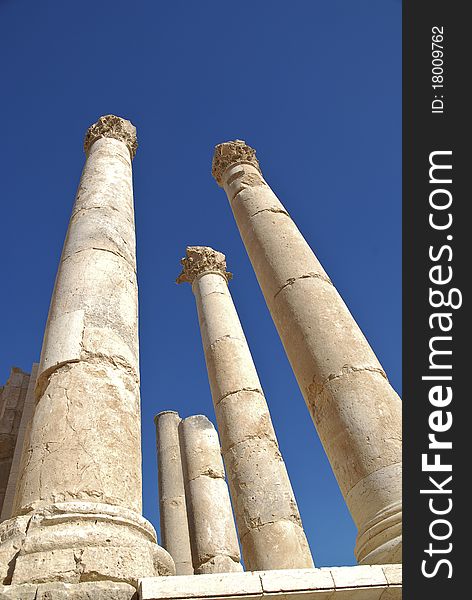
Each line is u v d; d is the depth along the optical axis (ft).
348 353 30.35
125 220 34.94
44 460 21.54
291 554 40.81
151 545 20.27
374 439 26.55
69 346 25.40
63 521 19.22
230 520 61.26
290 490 46.21
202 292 65.77
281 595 17.07
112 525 19.70
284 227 39.70
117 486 21.48
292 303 33.88
